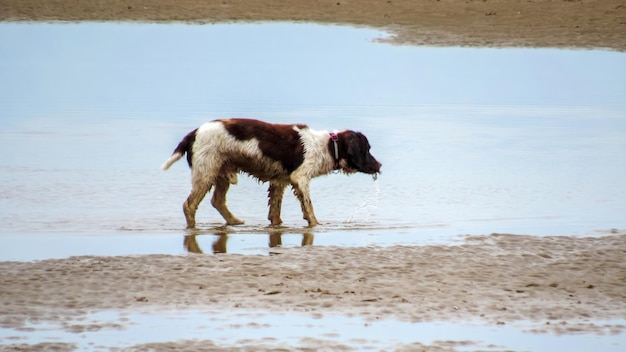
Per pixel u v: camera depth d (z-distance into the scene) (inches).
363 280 457.1
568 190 711.1
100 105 1139.9
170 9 1825.8
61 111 1093.1
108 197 677.9
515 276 467.5
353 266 481.1
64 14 1795.0
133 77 1342.3
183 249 530.3
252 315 407.8
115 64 1446.9
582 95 1219.2
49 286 443.2
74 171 767.1
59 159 818.2
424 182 738.8
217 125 601.9
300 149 606.5
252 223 613.0
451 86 1274.6
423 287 447.2
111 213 629.3
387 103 1155.9
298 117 1050.1
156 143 904.3
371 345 375.2
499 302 427.8
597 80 1310.3
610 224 599.5
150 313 409.4
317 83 1289.4
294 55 1498.5
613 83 1293.1
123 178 743.1
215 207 612.4
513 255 508.7
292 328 392.8
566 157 846.5
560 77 1330.0
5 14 1782.7
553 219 615.5
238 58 1482.5
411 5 1798.7
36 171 765.3
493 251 518.0
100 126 998.4
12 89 1250.6
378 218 621.0
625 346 377.7
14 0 1857.8
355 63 1428.4
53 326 392.5
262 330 390.0
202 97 1191.6
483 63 1427.2
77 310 412.2
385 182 740.7
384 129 987.3
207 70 1393.9
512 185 729.0
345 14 1779.0
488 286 450.3
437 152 866.8
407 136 947.3
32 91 1235.2
